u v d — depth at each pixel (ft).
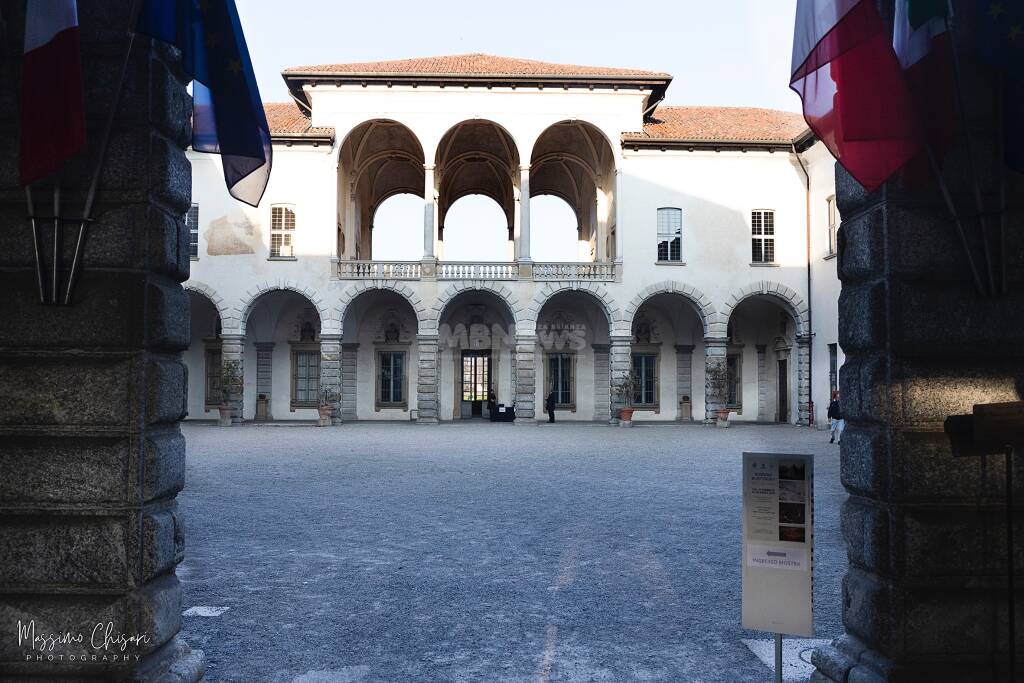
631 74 111.75
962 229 15.97
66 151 14.74
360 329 124.77
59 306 15.76
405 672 17.90
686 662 18.72
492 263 112.98
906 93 15.56
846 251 17.67
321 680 17.40
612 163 118.93
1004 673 15.57
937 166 15.84
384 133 121.39
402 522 36.45
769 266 112.27
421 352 113.19
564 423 118.21
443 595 24.29
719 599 24.02
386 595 24.27
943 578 15.62
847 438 17.30
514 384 117.50
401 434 94.63
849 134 15.53
